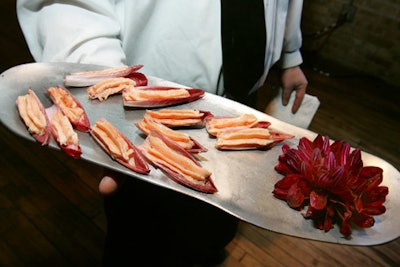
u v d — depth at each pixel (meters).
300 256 1.26
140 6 0.72
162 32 0.75
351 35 2.28
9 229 1.21
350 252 1.29
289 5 0.89
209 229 1.02
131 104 0.66
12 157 1.44
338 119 1.95
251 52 0.77
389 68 2.22
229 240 1.13
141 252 0.99
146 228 0.93
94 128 0.59
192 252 1.10
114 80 0.68
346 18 2.23
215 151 0.64
